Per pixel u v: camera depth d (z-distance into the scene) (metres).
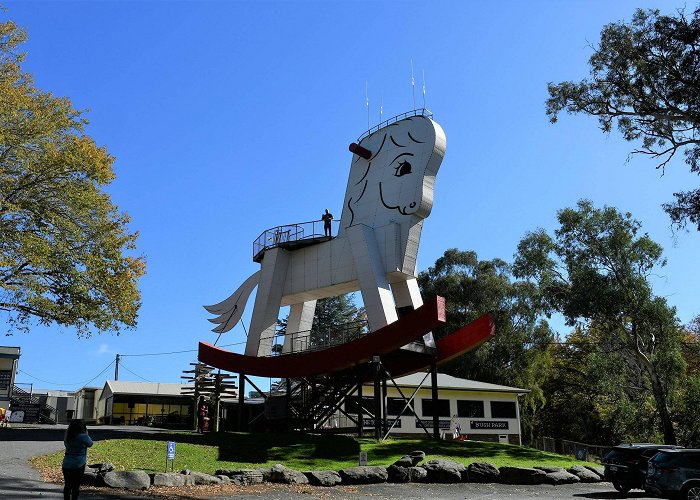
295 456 24.73
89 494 15.34
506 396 46.53
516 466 24.78
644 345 41.38
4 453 19.78
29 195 30.34
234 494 17.52
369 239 30.34
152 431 30.95
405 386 42.44
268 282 33.38
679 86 28.92
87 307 30.69
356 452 26.00
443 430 43.03
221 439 27.22
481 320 30.20
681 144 31.78
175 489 17.41
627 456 22.47
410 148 31.28
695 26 27.28
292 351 33.31
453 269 63.66
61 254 29.88
